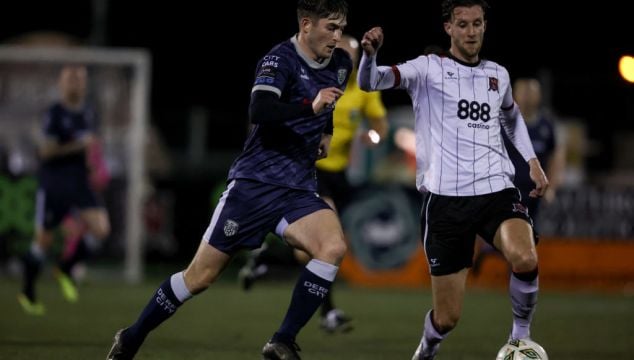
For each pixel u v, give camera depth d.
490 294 43.06
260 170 17.53
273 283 47.62
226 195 17.62
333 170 27.61
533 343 18.11
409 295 41.25
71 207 35.00
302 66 17.45
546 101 55.84
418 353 19.27
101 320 29.42
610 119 63.09
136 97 46.38
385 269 46.69
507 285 46.81
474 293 43.56
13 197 45.88
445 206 18.16
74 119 34.88
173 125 62.56
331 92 16.41
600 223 47.09
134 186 46.53
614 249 47.03
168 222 53.94
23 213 45.97
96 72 46.16
